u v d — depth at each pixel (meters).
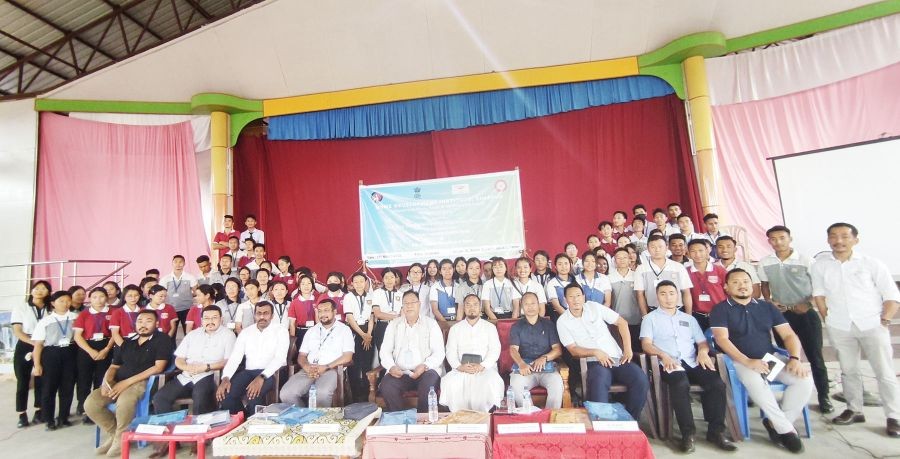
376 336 4.27
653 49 6.04
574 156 6.38
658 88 6.13
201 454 2.60
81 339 4.05
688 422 2.88
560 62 6.23
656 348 3.20
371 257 6.32
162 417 2.86
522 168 6.48
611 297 4.06
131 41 8.66
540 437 2.34
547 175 6.42
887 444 2.79
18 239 6.71
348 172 6.95
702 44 5.68
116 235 6.82
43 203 6.79
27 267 6.61
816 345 3.40
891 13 5.35
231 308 4.50
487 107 6.46
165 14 8.29
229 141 6.84
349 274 6.75
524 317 3.61
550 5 5.80
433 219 6.24
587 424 2.44
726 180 5.98
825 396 3.35
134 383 3.42
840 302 3.14
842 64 5.53
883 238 5.04
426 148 6.84
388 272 4.45
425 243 6.22
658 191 6.13
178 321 4.65
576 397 3.53
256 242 6.06
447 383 3.27
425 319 3.68
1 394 5.22
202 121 6.97
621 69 6.13
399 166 6.88
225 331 3.82
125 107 6.82
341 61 6.38
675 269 3.82
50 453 3.33
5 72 8.11
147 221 6.86
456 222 6.18
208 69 6.43
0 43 7.66
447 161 6.60
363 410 2.83
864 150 5.21
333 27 6.08
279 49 6.26
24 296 6.56
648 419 3.29
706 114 5.80
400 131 6.64
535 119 6.50
